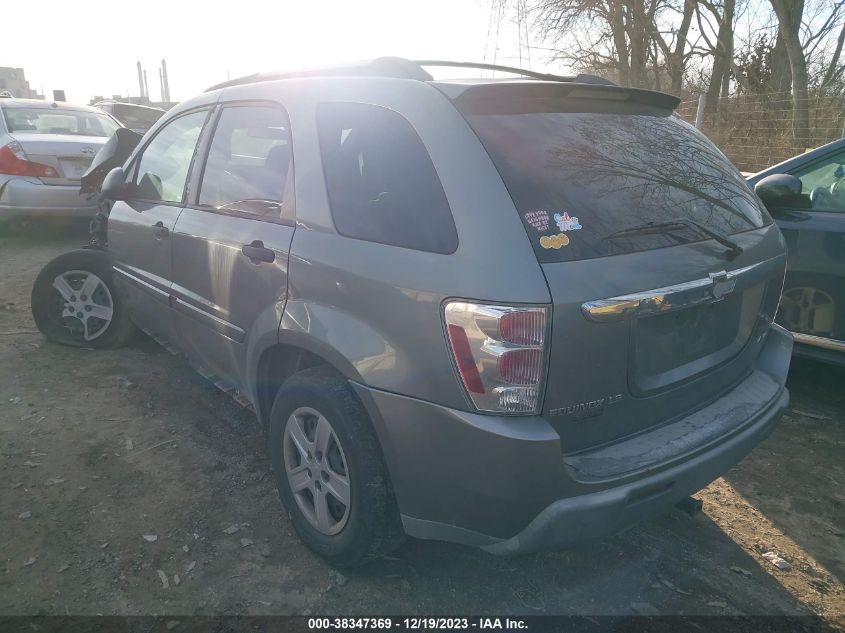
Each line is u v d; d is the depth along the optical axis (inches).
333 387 100.7
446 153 91.7
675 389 99.2
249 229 119.2
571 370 84.6
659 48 733.9
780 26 536.1
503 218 85.1
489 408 83.4
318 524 108.3
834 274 162.2
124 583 103.8
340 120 108.2
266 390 121.6
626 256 89.4
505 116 97.0
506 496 84.4
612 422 92.2
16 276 264.5
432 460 89.0
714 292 97.6
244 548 112.7
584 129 102.1
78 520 117.6
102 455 137.9
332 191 106.0
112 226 170.9
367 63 112.1
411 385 89.2
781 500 133.7
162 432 148.3
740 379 115.6
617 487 86.5
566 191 91.2
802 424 165.5
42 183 306.5
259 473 134.3
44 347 190.9
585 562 113.6
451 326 84.9
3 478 128.4
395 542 103.1
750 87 653.9
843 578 112.0
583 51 733.3
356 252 98.1
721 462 98.0
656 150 107.3
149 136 165.3
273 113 122.6
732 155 492.4
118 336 188.2
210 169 137.9
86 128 360.8
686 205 103.5
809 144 453.7
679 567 113.0
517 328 81.4
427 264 88.7
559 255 85.0
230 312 125.4
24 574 104.6
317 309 102.5
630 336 89.2
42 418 151.3
